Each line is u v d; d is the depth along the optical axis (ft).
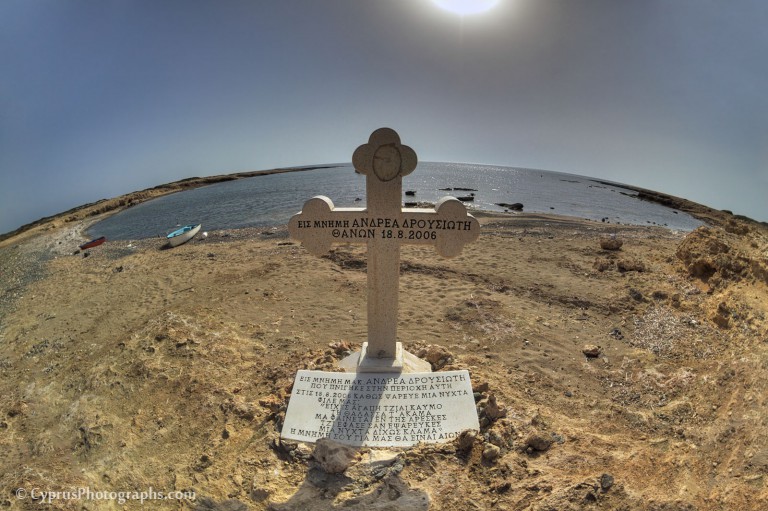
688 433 3.92
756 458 3.10
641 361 5.45
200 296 8.38
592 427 4.19
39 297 10.00
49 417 4.98
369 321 4.58
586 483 3.09
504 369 5.28
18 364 6.73
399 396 4.20
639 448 3.70
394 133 4.12
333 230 4.44
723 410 4.01
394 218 4.33
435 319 6.73
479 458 3.58
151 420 4.46
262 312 7.22
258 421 4.17
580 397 4.78
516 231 13.34
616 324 6.49
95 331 7.49
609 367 5.40
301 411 4.10
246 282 8.87
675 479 3.17
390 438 3.82
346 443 3.79
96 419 4.50
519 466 3.47
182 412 4.54
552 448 3.67
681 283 7.64
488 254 10.04
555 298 7.40
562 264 9.16
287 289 8.27
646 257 9.43
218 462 3.74
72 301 9.29
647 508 2.84
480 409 4.08
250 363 5.51
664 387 4.81
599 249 10.18
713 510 2.77
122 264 12.06
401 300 7.46
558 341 6.03
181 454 3.93
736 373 4.46
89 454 4.03
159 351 5.77
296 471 3.57
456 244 4.36
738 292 6.34
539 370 5.29
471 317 6.71
